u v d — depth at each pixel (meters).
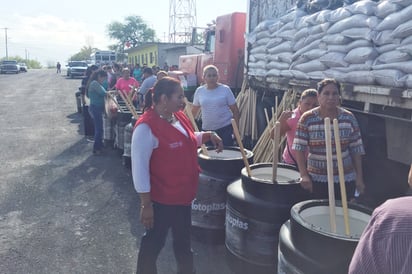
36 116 12.21
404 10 3.00
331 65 3.95
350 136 2.78
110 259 3.41
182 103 2.46
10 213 4.42
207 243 3.54
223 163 3.36
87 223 4.16
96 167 6.31
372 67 3.34
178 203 2.57
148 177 2.44
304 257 1.98
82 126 10.25
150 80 8.00
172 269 3.23
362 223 2.24
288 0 5.92
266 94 6.22
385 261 1.05
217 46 7.89
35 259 3.41
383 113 3.59
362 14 3.51
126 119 6.64
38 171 6.09
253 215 2.69
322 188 2.77
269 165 3.11
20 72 50.81
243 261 2.82
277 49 5.19
